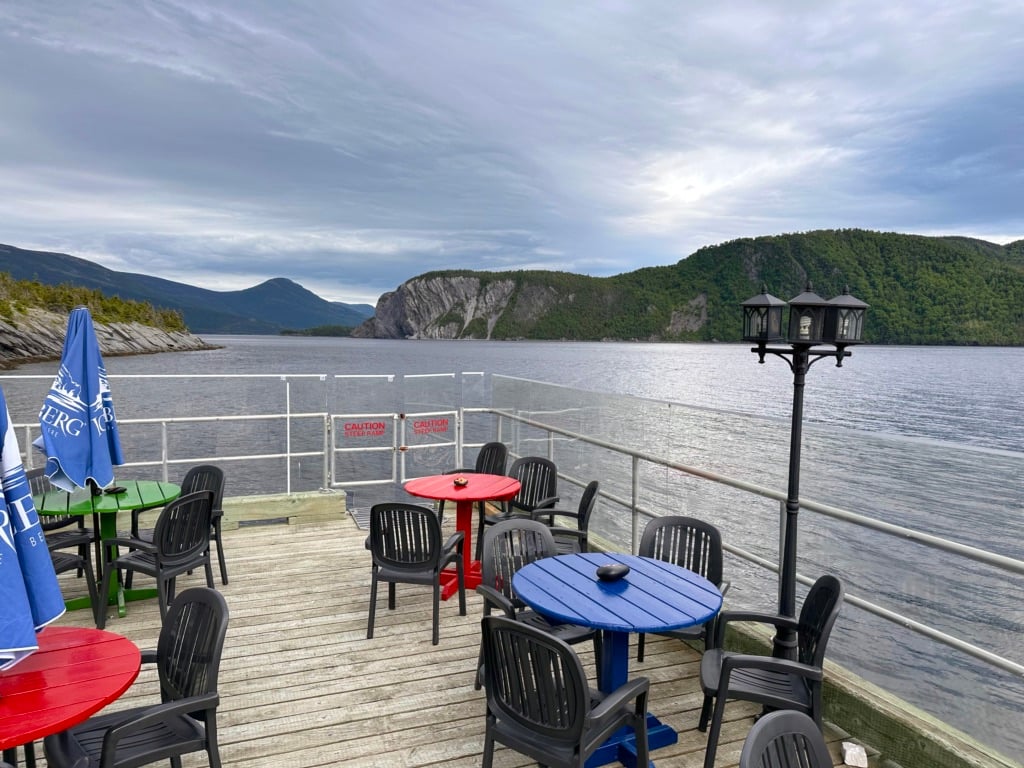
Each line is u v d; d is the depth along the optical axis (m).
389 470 21.66
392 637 4.20
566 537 4.91
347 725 3.17
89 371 4.01
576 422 6.25
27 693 1.97
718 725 2.59
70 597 4.82
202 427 29.58
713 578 3.58
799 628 2.84
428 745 3.02
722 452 4.84
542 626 3.33
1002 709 8.48
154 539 4.14
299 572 5.41
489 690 2.45
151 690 3.56
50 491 4.81
